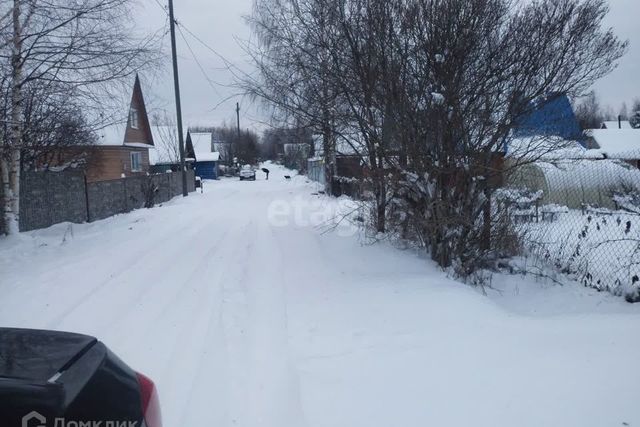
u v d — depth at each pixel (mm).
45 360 2102
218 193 28766
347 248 9117
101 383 2078
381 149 7641
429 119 7031
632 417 3336
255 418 3725
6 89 10406
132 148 32812
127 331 5434
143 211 17969
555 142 7512
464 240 7535
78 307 6242
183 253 9602
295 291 6797
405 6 7172
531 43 6863
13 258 9297
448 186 7355
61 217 14453
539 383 3865
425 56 7113
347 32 7605
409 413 3607
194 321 5727
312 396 3922
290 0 10266
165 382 4270
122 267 8398
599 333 4934
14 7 9727
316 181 36188
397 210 8711
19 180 12055
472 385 3922
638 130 35688
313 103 8906
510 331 5066
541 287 7465
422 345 4781
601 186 17234
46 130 13492
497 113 7090
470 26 6852
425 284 6742
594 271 8211
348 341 5004
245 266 8406
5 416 1755
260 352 4848
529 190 9539
